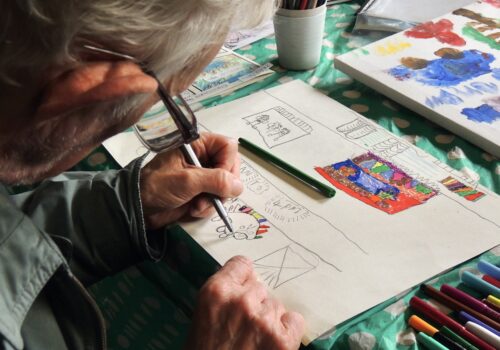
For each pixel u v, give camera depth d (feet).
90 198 1.91
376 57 2.63
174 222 1.91
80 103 1.04
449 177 1.98
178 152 1.96
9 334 1.33
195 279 1.85
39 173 1.36
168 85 1.36
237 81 2.74
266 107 2.48
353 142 2.20
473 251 1.64
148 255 1.89
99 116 1.23
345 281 1.58
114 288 2.17
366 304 1.50
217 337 1.45
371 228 1.76
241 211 1.91
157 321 2.05
